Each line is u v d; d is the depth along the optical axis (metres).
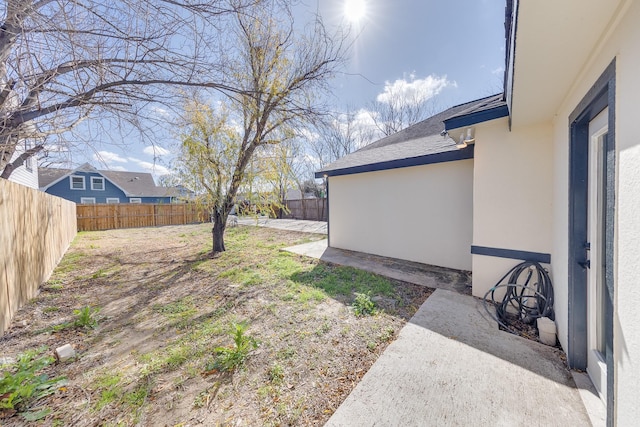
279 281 4.53
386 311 3.26
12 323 3.14
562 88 2.17
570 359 2.10
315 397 1.88
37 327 3.06
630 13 1.17
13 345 2.67
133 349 2.57
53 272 5.39
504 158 3.36
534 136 3.13
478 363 2.19
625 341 1.22
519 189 3.25
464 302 3.50
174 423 1.69
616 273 1.32
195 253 7.17
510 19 1.97
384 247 6.32
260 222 16.09
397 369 2.14
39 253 4.43
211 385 2.03
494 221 3.47
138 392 1.97
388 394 1.86
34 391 1.95
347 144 19.14
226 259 6.34
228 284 4.48
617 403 1.29
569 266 2.15
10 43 2.02
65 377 2.15
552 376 2.02
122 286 4.53
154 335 2.84
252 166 6.73
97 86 2.59
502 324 2.86
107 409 1.82
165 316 3.31
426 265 5.48
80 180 19.56
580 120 2.05
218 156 6.56
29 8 1.91
